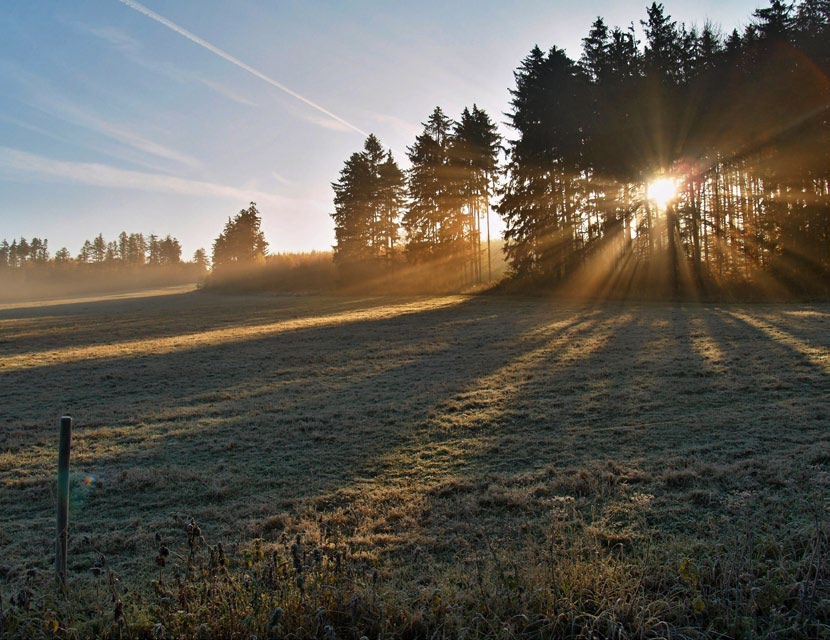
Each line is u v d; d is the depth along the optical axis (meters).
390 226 57.50
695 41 33.94
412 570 4.18
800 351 12.80
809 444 6.65
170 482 6.71
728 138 30.42
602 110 34.34
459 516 5.27
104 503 6.17
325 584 3.44
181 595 3.26
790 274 29.47
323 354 17.50
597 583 3.50
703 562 3.85
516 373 12.69
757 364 11.72
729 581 3.45
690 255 34.34
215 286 84.12
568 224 37.91
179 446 8.34
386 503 5.76
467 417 9.09
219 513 5.69
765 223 30.98
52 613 3.31
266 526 5.27
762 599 3.40
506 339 18.55
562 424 8.38
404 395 11.16
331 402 10.88
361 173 57.53
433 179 48.22
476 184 46.97
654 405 9.09
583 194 37.22
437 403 10.24
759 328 17.50
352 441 8.15
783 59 29.34
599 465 6.39
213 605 3.21
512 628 3.10
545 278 38.31
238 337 23.14
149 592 3.95
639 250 36.69
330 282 63.41
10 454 8.16
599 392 10.23
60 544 3.93
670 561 3.91
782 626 3.17
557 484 5.87
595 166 34.59
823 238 29.42
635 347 15.27
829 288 27.64
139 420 10.12
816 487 5.20
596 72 36.59
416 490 6.06
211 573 3.56
